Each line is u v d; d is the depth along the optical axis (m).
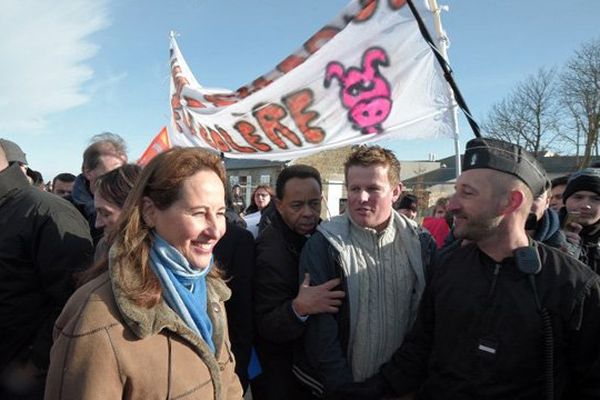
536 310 1.44
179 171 1.21
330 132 2.97
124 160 2.88
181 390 1.14
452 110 2.62
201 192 1.22
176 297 1.21
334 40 2.85
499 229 1.54
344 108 2.90
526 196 1.54
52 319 2.11
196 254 1.27
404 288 1.86
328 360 1.77
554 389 1.43
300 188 2.12
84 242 2.21
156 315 1.14
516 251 1.51
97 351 1.06
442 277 1.69
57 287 2.10
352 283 1.80
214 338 1.37
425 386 1.69
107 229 1.79
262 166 27.92
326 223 1.95
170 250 1.24
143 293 1.14
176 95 4.49
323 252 1.89
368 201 1.82
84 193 3.06
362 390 1.71
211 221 1.26
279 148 3.19
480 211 1.53
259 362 2.14
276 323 1.87
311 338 1.84
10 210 2.13
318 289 1.76
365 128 2.86
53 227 2.11
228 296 1.51
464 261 1.66
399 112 2.75
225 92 3.55
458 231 1.60
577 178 2.54
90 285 1.17
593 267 2.33
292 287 2.04
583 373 1.44
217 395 1.25
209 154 1.31
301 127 3.06
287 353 2.10
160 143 5.07
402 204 5.76
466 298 1.57
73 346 1.06
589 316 1.41
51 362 1.10
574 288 1.42
